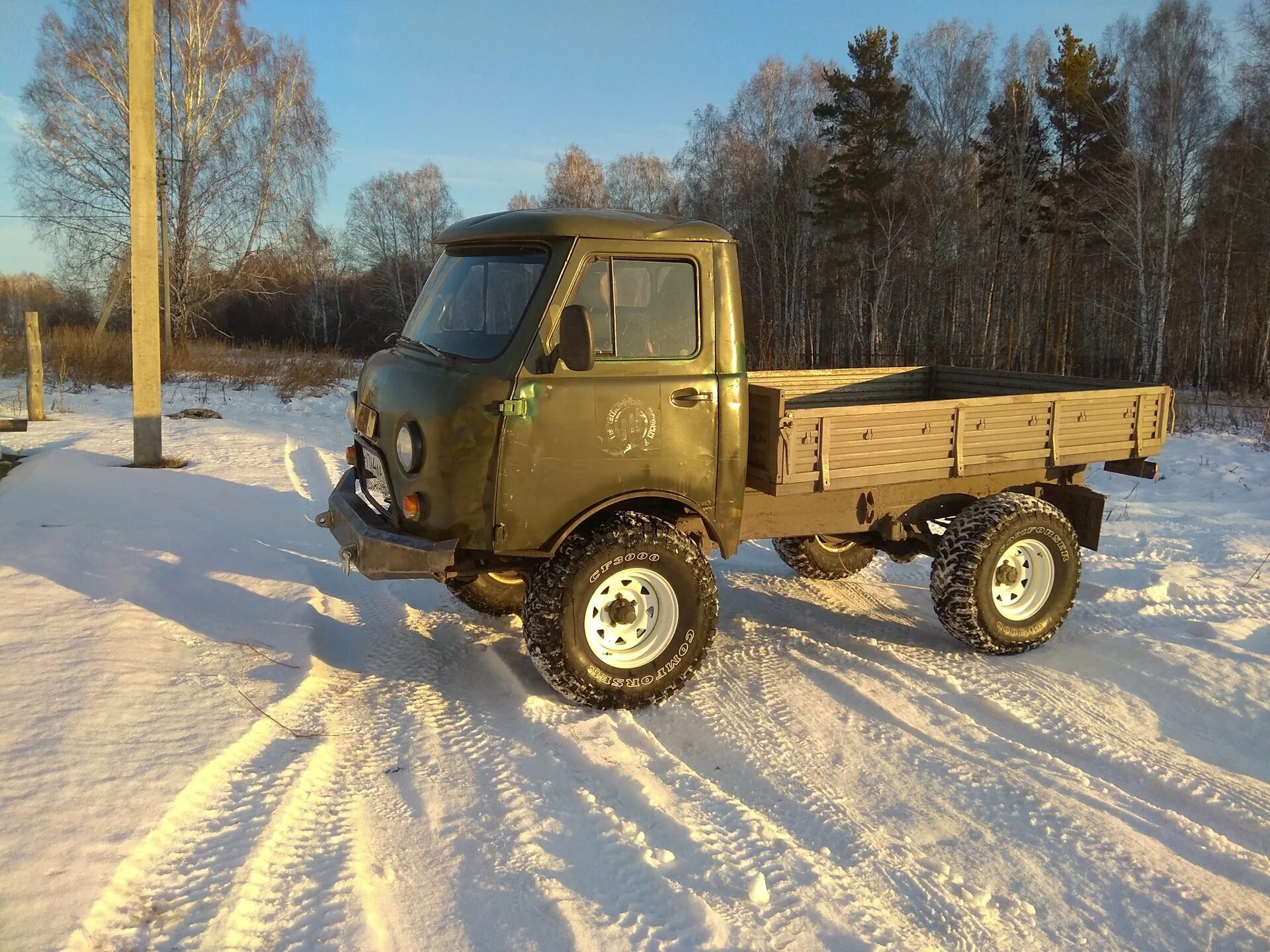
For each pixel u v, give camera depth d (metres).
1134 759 4.10
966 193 38.38
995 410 5.42
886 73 35.09
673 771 3.88
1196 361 35.72
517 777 3.79
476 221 4.75
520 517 4.25
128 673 4.43
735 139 41.28
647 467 4.46
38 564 5.96
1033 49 36.59
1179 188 29.55
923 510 5.57
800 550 6.77
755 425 4.87
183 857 3.04
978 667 5.21
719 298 4.58
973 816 3.61
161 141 27.05
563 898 2.93
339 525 5.00
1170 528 8.64
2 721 3.79
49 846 2.93
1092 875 3.22
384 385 4.71
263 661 4.87
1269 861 3.32
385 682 4.86
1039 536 5.35
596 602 4.42
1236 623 5.75
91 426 12.78
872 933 2.83
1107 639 5.51
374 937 2.70
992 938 2.87
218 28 28.02
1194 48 29.33
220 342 29.36
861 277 38.56
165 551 6.58
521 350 4.20
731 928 2.82
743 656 5.35
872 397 7.33
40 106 26.00
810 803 3.67
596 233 4.29
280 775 3.65
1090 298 39.00
